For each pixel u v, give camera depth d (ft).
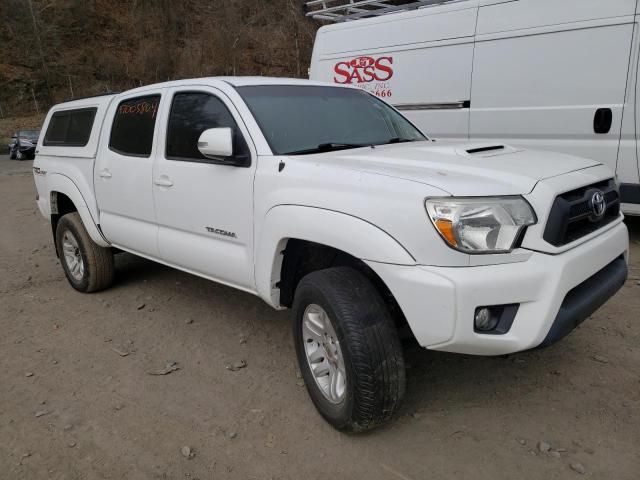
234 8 121.70
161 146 13.52
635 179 19.15
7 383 12.24
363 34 25.93
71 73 140.26
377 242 8.76
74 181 16.69
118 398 11.44
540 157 10.62
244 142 11.46
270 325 14.69
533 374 11.53
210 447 9.77
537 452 9.20
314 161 10.37
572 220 9.16
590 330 13.26
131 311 16.08
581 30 19.39
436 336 8.41
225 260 12.05
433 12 23.25
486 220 8.32
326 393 10.07
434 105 23.66
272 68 112.57
